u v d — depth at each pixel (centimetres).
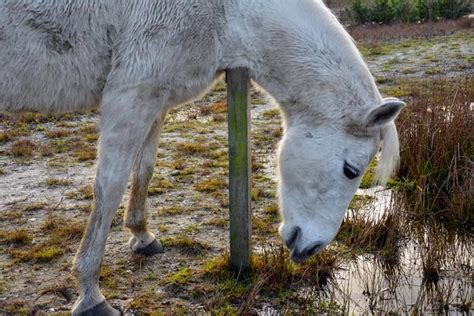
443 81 852
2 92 320
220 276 369
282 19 328
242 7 324
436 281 377
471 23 1789
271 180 556
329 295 358
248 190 359
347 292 361
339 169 318
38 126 783
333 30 331
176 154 646
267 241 422
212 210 486
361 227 429
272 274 362
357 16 2073
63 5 307
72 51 315
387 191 523
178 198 514
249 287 354
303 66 327
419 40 1562
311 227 323
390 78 1048
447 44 1439
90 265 322
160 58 310
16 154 654
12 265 392
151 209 489
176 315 331
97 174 320
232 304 342
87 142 705
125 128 315
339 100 321
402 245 426
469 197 463
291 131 334
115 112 314
